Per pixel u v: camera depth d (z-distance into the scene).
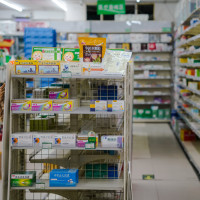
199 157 5.27
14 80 3.28
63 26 9.48
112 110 3.09
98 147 3.12
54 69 3.15
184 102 7.05
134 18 9.77
